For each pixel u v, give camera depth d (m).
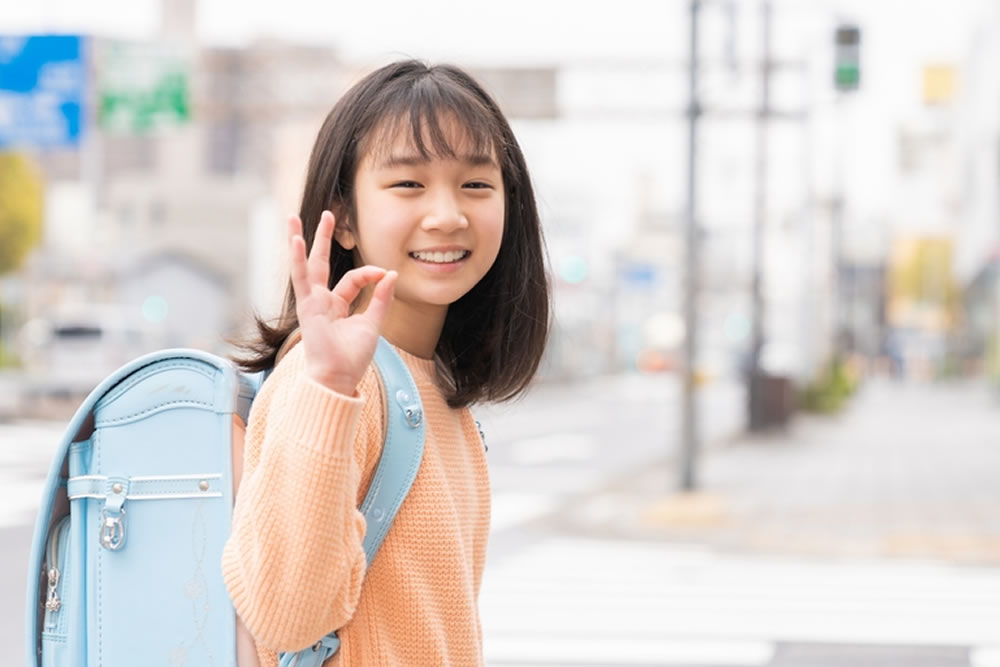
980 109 46.22
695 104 12.82
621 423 26.77
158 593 1.58
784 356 47.69
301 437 1.41
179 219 47.19
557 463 17.09
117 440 1.62
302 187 1.74
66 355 23.53
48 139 20.45
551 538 10.20
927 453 19.34
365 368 1.45
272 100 23.77
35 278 37.47
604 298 65.62
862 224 64.88
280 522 1.41
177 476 1.60
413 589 1.58
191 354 1.63
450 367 1.88
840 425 27.16
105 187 49.69
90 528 1.61
